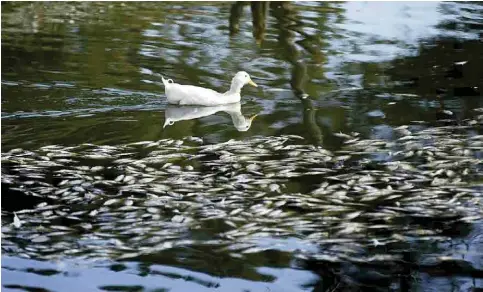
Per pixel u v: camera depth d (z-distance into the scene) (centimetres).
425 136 1180
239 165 1052
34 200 929
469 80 1517
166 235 845
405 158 1085
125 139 1161
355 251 814
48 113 1273
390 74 1559
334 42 1802
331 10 2139
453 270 778
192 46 1750
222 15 2088
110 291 727
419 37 1861
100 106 1323
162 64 1600
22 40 1761
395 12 2133
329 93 1431
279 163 1060
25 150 1103
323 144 1148
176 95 1352
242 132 1205
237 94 1379
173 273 764
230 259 795
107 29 1900
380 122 1258
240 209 910
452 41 1825
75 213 894
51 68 1532
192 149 1120
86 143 1138
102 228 859
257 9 2062
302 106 1352
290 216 895
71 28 1902
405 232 859
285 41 1800
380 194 957
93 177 1004
